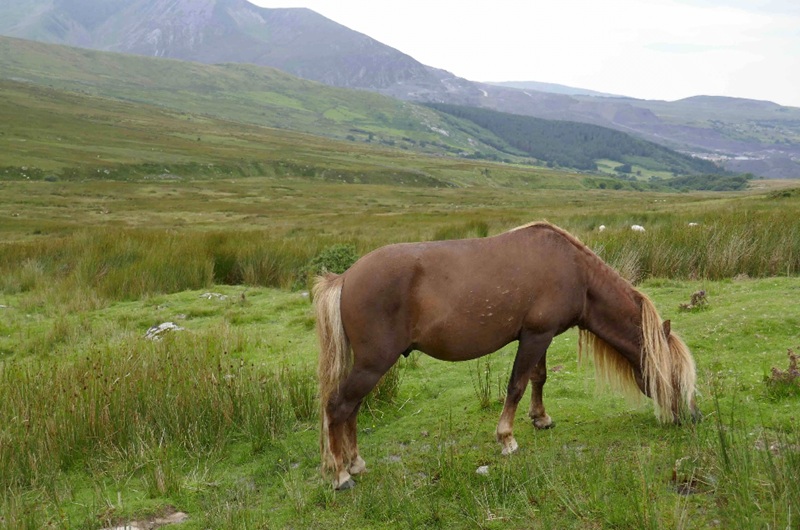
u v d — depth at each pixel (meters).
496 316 4.64
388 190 86.31
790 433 4.57
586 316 5.05
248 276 14.10
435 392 6.80
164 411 5.93
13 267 16.42
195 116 188.75
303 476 5.07
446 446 5.31
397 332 4.64
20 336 9.90
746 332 6.92
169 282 13.51
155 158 95.44
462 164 159.50
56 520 4.54
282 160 111.25
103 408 5.79
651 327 4.91
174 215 46.06
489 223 22.77
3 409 5.97
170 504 4.76
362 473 5.02
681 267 10.95
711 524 3.68
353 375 4.70
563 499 4.04
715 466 4.12
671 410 4.91
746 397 5.34
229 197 65.75
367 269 4.64
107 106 167.12
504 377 6.88
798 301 7.81
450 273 4.60
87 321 10.59
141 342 8.43
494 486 4.39
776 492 3.73
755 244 10.61
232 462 5.48
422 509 4.30
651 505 3.81
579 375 6.64
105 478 5.20
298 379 6.75
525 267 4.70
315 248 15.36
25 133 100.94
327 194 76.06
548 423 5.42
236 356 8.40
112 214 45.94
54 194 60.78
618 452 4.74
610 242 11.90
